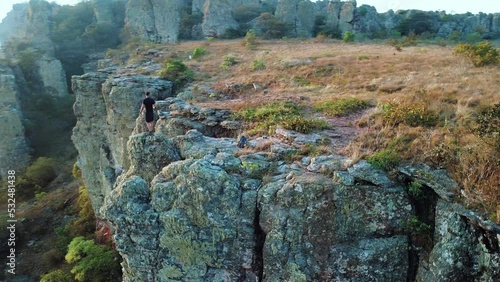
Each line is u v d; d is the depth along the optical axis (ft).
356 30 234.99
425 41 182.29
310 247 34.37
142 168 48.75
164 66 123.03
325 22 233.96
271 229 35.37
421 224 32.76
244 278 37.37
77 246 93.61
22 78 212.64
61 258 102.12
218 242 37.29
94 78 111.45
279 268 35.01
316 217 34.42
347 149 42.47
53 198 138.72
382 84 77.36
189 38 216.33
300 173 37.86
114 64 165.99
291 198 35.12
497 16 257.55
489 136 34.91
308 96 75.66
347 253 33.60
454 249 30.37
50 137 196.85
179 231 38.19
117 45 247.91
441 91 61.05
